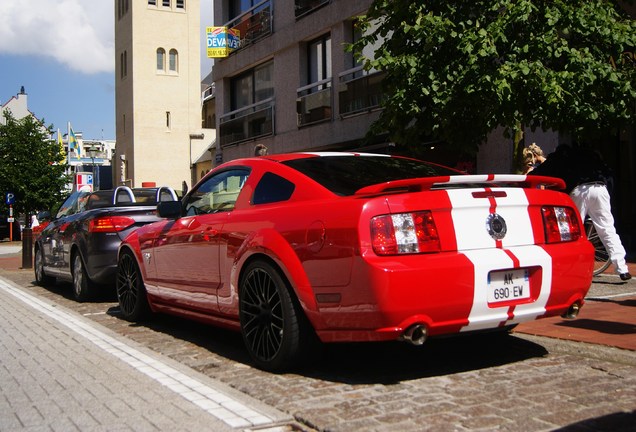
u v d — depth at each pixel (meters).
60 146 34.66
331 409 3.90
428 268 4.05
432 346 5.50
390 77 7.77
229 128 24.89
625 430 3.46
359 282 4.08
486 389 4.24
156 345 6.09
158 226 6.78
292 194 4.91
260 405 4.07
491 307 4.27
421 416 3.73
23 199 33.56
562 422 3.58
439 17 7.09
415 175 5.18
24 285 12.02
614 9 7.88
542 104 7.10
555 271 4.51
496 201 4.43
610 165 13.16
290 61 20.55
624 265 8.27
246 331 5.06
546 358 5.01
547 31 7.04
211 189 6.05
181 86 47.69
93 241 8.68
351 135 17.45
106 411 3.99
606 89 7.23
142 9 46.62
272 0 21.31
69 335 6.57
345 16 17.55
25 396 4.36
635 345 4.92
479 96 7.02
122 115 49.09
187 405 4.09
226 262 5.34
